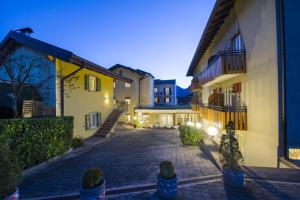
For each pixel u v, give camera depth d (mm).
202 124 21375
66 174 7875
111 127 18797
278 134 6762
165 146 13719
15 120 7676
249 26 8805
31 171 8281
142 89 36906
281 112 6695
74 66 14656
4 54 12641
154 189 5816
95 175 4336
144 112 31859
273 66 7016
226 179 5523
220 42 13555
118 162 9500
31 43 12281
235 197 4863
